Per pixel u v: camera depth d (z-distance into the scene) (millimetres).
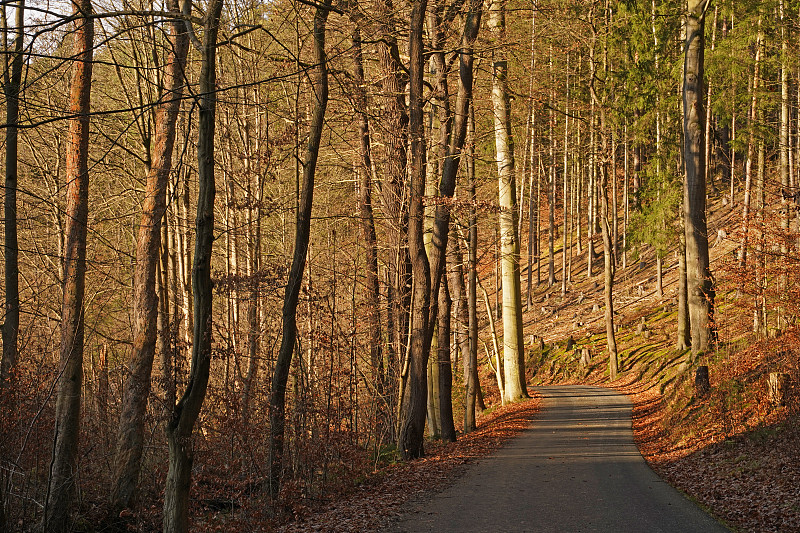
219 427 11312
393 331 16250
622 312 36500
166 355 12211
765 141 24469
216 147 19375
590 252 45344
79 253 10922
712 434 13531
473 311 19906
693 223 19859
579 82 30906
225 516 10547
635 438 16266
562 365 32562
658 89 27656
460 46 14852
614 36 27859
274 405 11031
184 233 17672
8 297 11078
